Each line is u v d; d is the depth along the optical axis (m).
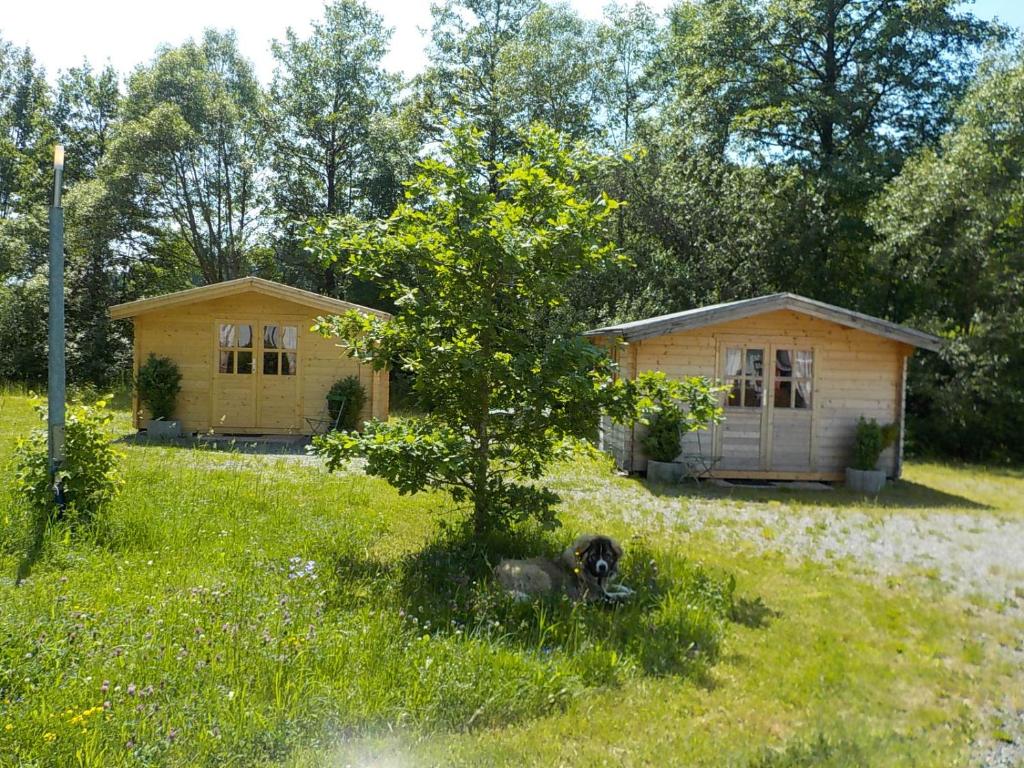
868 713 4.37
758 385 13.75
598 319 26.36
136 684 3.96
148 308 16.45
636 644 5.16
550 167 7.29
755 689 4.66
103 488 7.47
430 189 7.03
